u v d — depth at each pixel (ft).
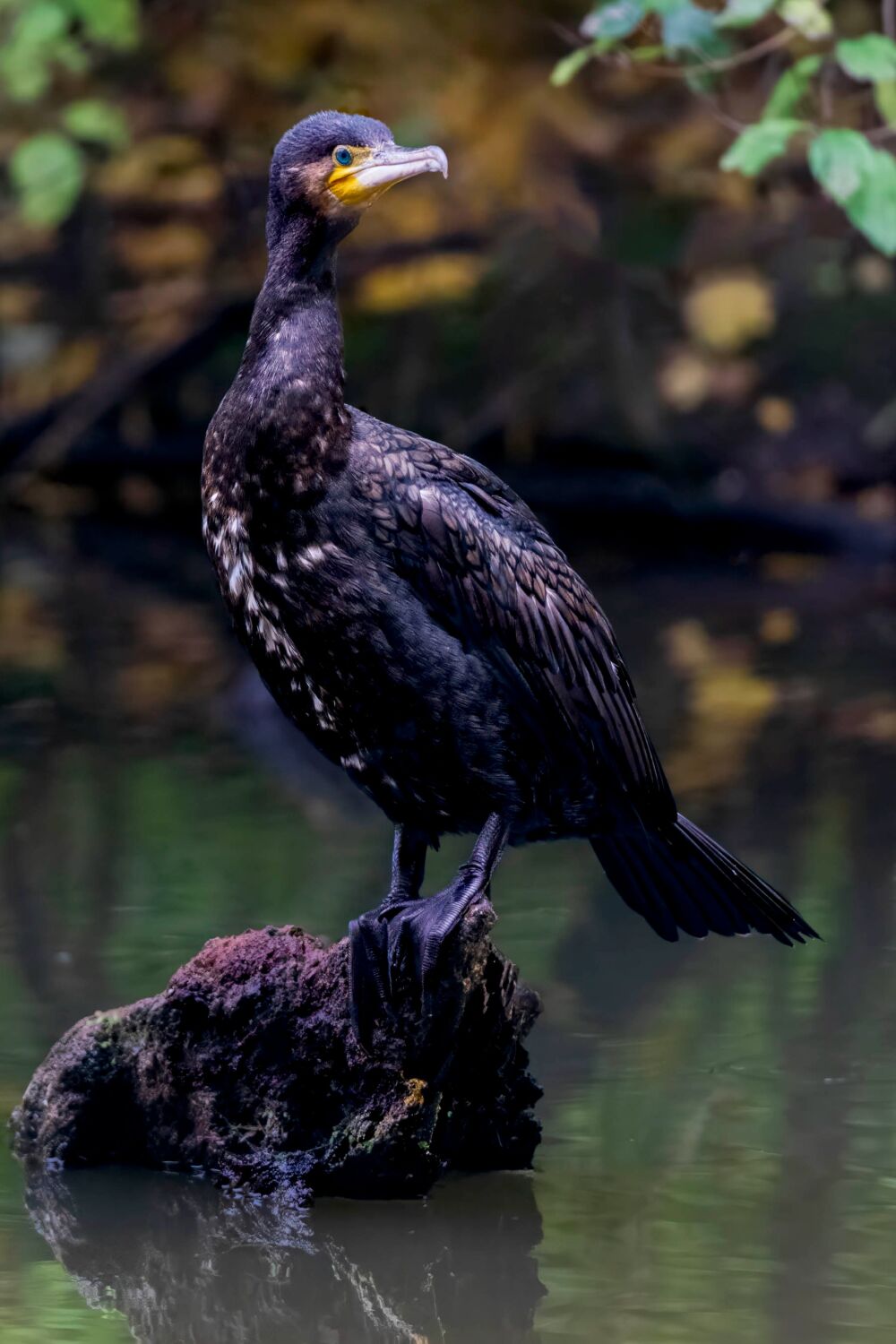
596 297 73.26
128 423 79.15
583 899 32.42
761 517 68.69
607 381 74.02
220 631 56.03
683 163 61.00
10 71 57.00
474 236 69.00
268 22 60.59
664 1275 19.35
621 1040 25.71
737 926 25.04
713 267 67.26
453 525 22.77
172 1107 22.91
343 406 22.85
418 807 24.11
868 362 73.46
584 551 68.85
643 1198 21.35
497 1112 22.74
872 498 71.31
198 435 78.23
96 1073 23.04
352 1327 18.70
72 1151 23.16
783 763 39.55
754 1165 21.97
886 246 31.83
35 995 27.20
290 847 35.24
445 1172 22.71
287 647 23.17
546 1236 20.48
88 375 76.18
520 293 73.92
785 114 35.83
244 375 22.91
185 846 35.19
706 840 24.75
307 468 22.35
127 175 65.92
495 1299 19.20
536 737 23.71
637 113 61.16
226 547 23.03
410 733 23.27
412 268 67.97
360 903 31.37
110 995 27.14
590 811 24.63
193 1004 22.77
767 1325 18.13
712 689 46.52
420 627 22.75
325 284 23.12
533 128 59.52
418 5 59.21
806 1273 19.25
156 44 64.44
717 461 73.26
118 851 34.78
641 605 58.23
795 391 73.87
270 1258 20.48
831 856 33.35
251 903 31.40
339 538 22.45
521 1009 22.94
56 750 42.86
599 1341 17.97
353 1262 20.18
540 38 59.11
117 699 47.65
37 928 30.17
